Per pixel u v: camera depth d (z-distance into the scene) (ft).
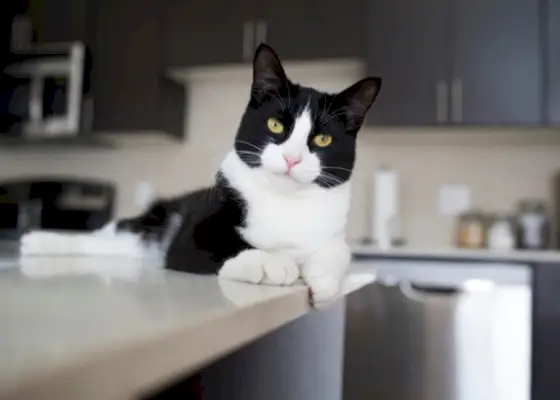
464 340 6.10
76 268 2.80
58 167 9.56
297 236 2.99
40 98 8.38
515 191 7.80
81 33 8.52
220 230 2.94
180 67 8.21
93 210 8.89
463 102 7.20
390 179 7.66
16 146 9.46
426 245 7.97
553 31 7.02
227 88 8.88
